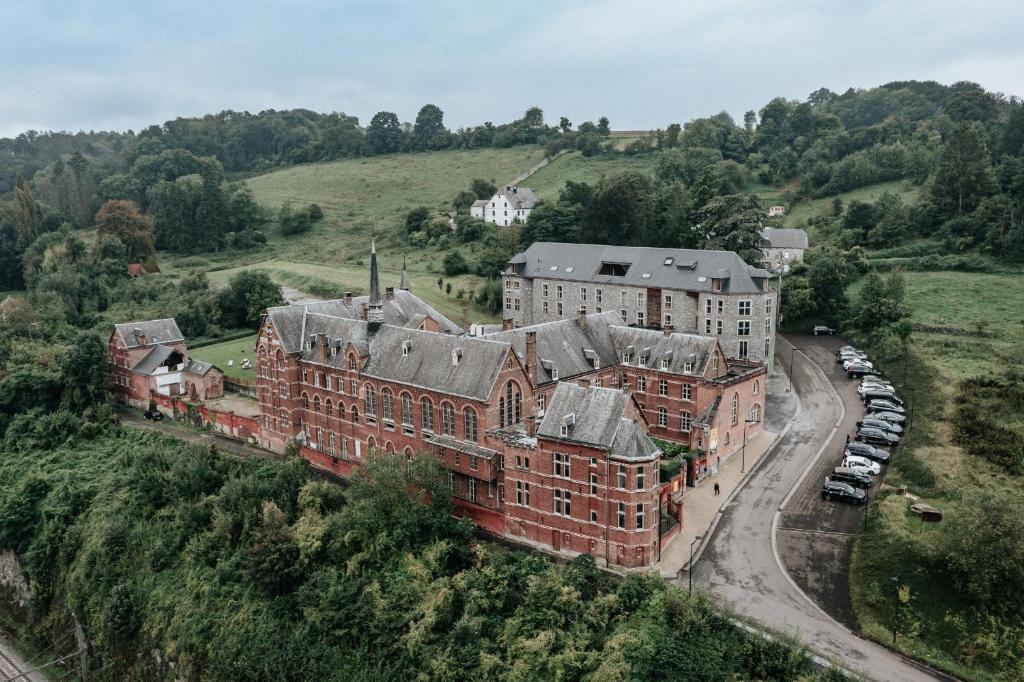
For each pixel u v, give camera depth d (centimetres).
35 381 11406
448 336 8331
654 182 19625
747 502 7725
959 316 12075
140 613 7694
